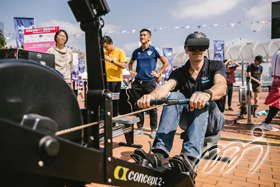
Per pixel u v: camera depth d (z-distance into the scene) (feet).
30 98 2.95
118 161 3.81
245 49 71.67
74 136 3.62
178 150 11.55
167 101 4.95
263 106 30.19
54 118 3.29
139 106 5.26
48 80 3.20
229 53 74.23
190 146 5.69
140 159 5.05
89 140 3.94
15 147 2.34
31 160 2.47
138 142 13.55
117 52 15.69
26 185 2.93
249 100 18.42
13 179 2.77
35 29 20.38
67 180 3.72
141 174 4.35
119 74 15.90
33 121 2.71
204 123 5.95
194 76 7.45
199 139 5.80
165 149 5.89
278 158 10.09
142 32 15.11
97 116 3.88
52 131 2.86
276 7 18.30
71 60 14.25
